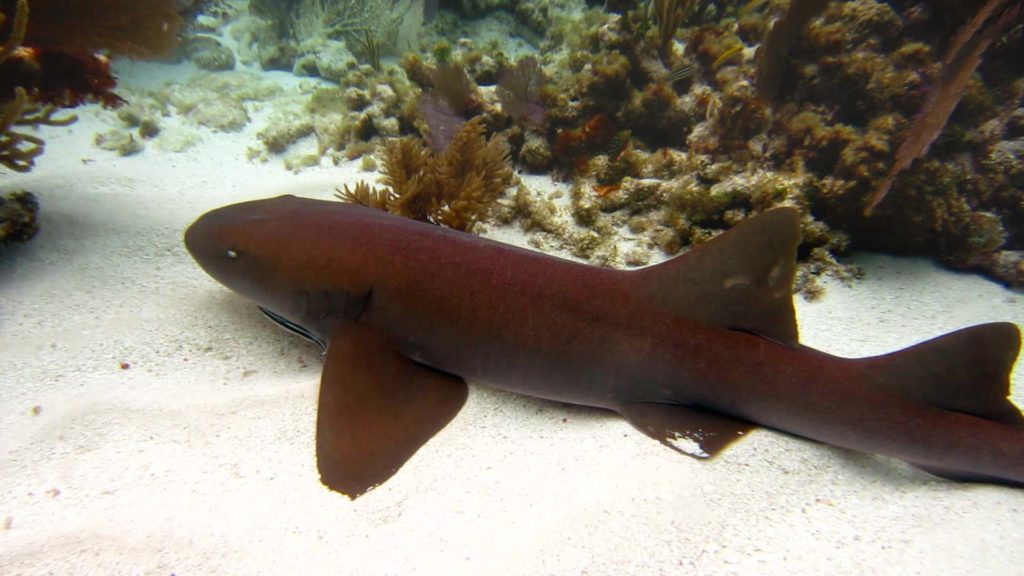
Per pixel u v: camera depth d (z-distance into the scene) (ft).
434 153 8.20
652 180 7.09
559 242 6.72
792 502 3.59
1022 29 6.72
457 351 4.10
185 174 8.31
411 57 9.16
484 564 3.26
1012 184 6.81
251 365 4.71
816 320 5.85
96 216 6.58
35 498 3.54
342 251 4.12
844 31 7.18
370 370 4.00
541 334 3.99
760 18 9.21
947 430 3.66
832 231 6.74
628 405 4.09
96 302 5.30
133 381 4.47
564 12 13.20
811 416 3.79
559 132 7.98
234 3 17.30
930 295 6.39
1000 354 3.63
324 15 14.48
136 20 7.48
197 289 5.50
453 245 4.16
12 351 4.70
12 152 6.21
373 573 3.22
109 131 9.07
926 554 3.22
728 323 3.90
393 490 3.67
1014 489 3.70
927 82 6.80
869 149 6.55
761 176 6.70
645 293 3.97
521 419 4.29
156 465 3.78
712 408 3.98
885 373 3.76
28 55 6.63
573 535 3.41
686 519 3.48
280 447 3.95
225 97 10.59
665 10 8.41
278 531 3.41
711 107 7.72
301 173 8.63
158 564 3.19
